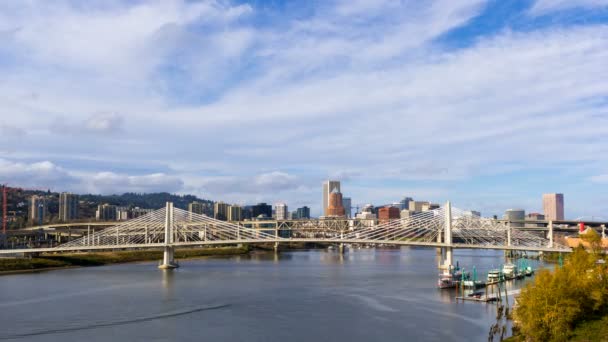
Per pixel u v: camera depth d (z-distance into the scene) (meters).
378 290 190.00
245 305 159.00
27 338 119.69
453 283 199.38
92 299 169.75
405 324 132.88
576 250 125.56
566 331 100.31
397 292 185.12
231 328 129.12
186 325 132.25
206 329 128.12
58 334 123.06
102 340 118.00
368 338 119.81
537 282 108.06
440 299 169.50
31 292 185.88
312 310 151.00
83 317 141.00
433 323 133.62
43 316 142.25
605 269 116.31
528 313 104.38
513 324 131.25
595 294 107.25
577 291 105.69
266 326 131.25
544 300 102.25
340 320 137.50
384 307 155.38
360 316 142.50
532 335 103.19
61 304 160.38
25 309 152.12
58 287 199.75
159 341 117.38
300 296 176.00
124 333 124.12
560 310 100.00
